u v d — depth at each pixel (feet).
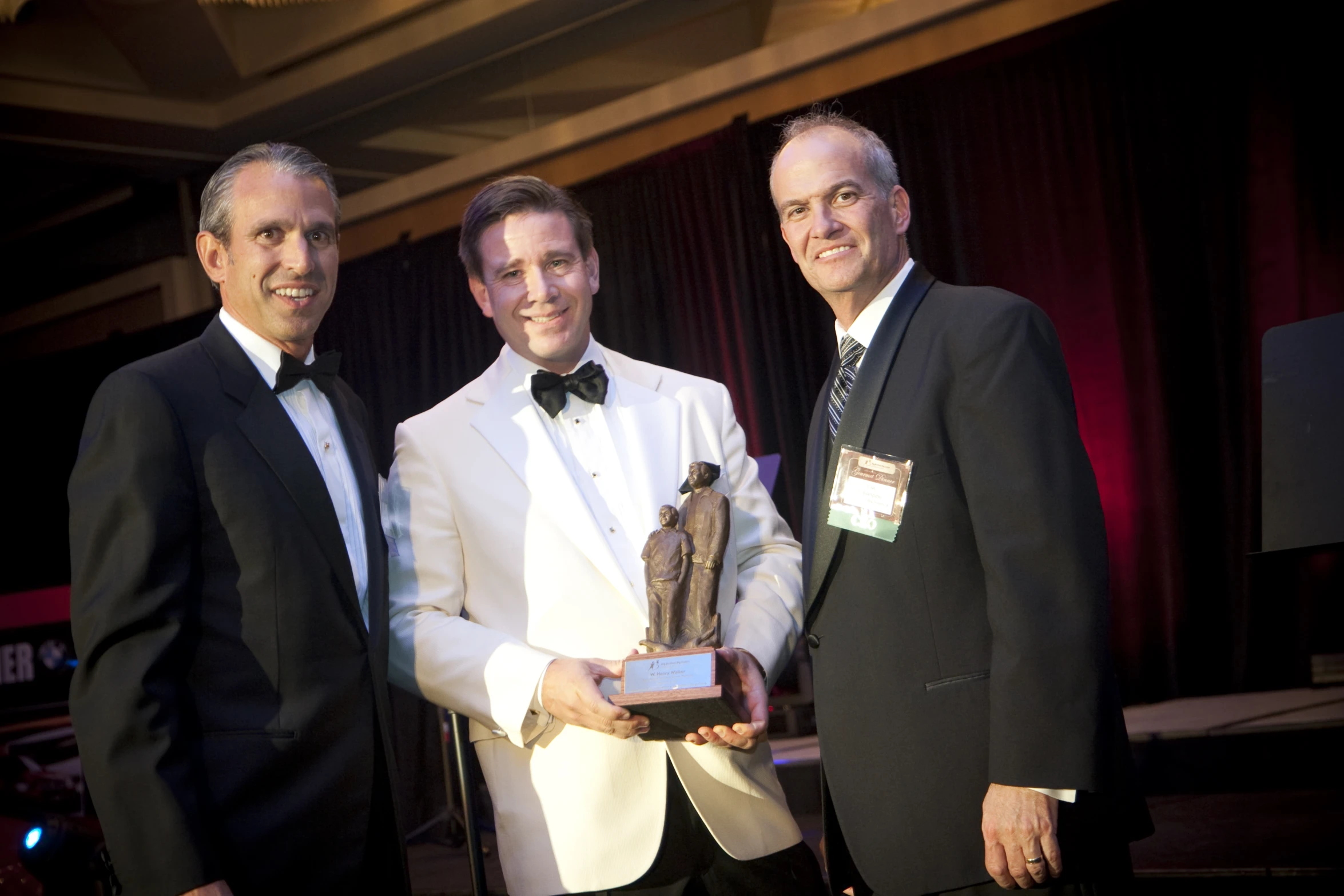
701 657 5.49
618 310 24.43
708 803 6.19
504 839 6.34
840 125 6.37
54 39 22.47
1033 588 5.23
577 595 6.40
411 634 6.38
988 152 21.25
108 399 5.49
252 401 5.83
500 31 22.25
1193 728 14.01
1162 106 19.93
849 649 5.82
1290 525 6.79
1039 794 5.14
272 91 23.63
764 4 22.56
